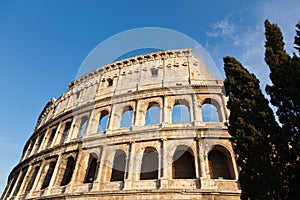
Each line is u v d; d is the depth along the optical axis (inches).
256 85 935.7
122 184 1250.6
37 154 1822.1
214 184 1131.3
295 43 783.7
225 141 1309.1
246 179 732.7
